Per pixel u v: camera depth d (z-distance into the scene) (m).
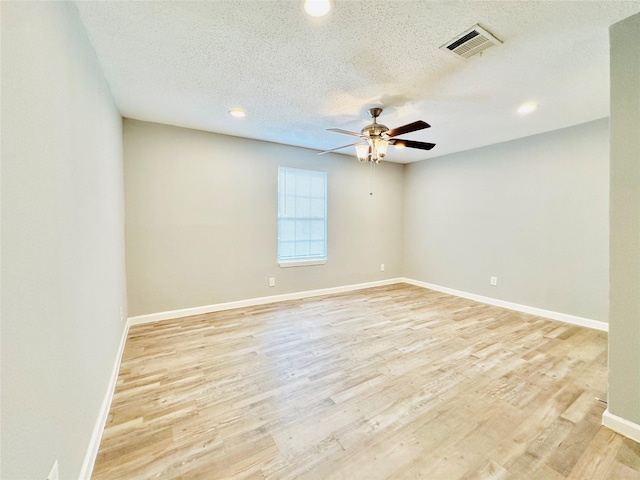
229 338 3.01
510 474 1.40
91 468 1.40
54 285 1.07
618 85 1.61
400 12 1.55
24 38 0.88
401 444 1.59
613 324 1.67
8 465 0.74
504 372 2.34
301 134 3.80
